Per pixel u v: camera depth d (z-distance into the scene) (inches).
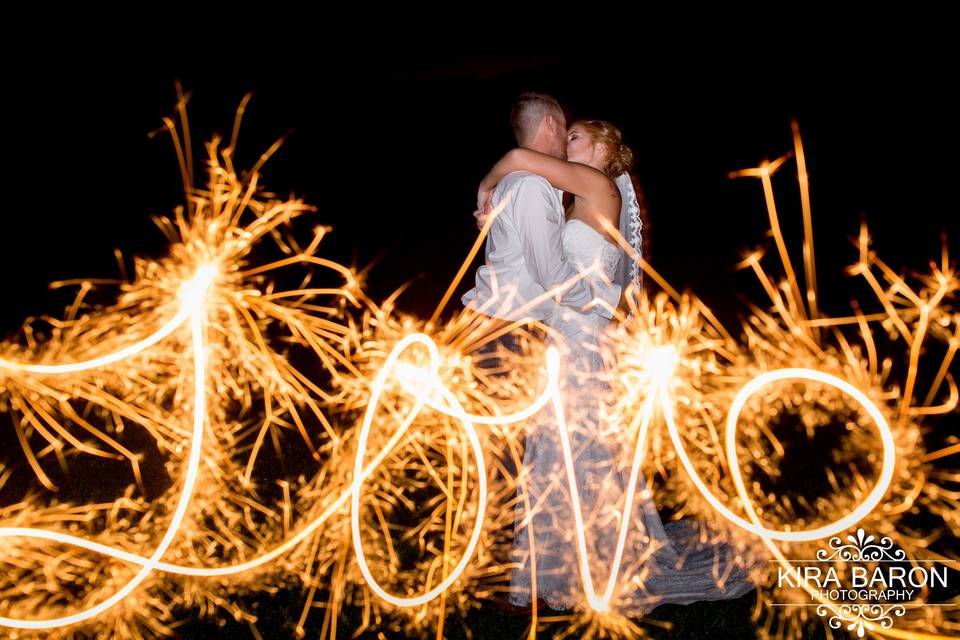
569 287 176.9
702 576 187.2
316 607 185.6
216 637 176.6
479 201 183.6
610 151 185.2
